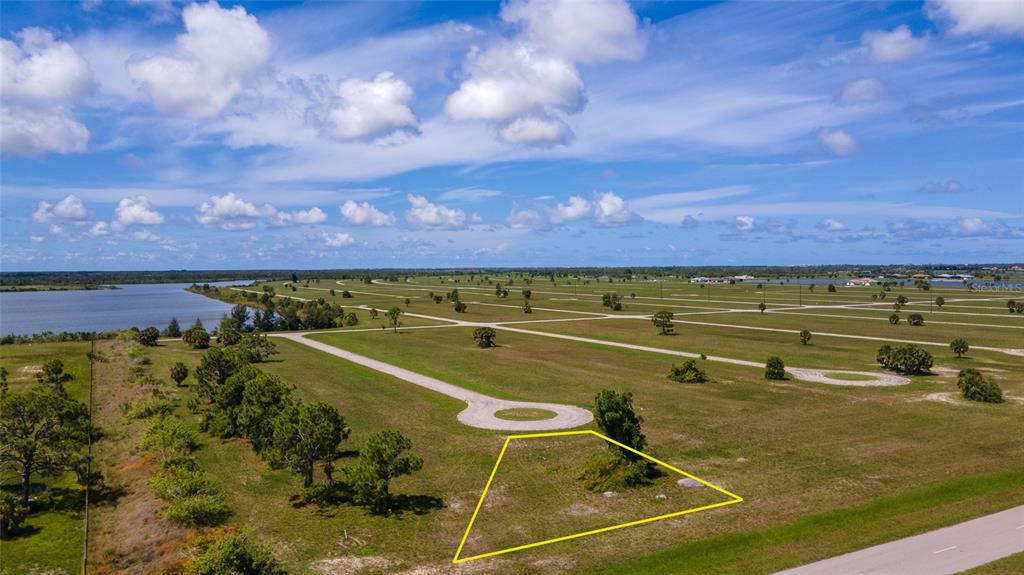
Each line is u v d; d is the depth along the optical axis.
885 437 45.28
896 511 31.77
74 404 42.16
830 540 28.64
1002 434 45.62
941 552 26.91
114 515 36.41
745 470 38.78
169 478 36.31
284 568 27.69
